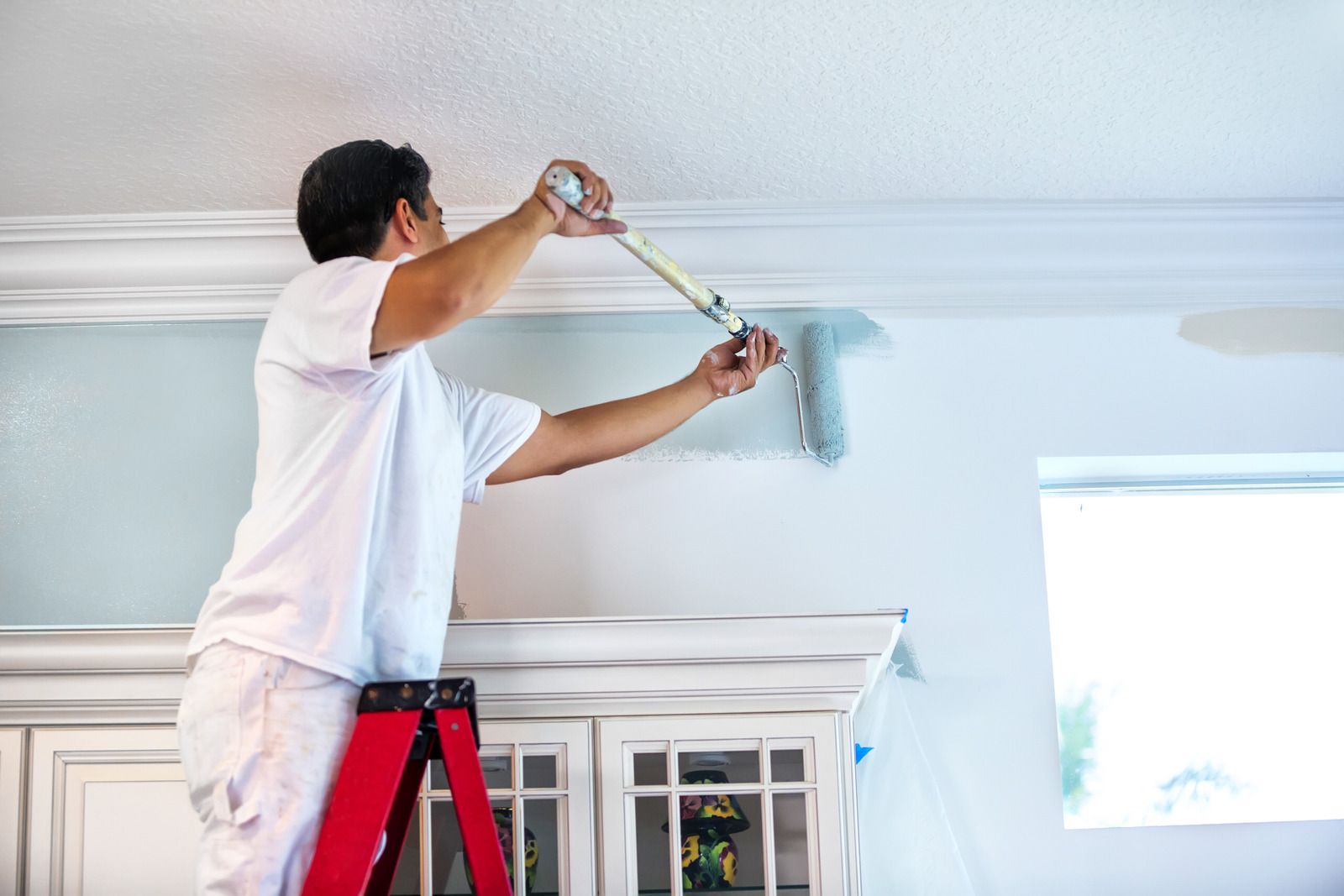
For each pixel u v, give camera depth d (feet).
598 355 7.73
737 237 7.65
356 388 4.42
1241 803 8.14
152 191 7.00
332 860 3.97
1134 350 7.87
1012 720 7.32
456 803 4.21
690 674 5.83
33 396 7.63
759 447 7.62
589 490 7.53
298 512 4.36
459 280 4.11
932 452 7.66
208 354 7.70
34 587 7.37
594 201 4.66
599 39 5.58
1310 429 7.80
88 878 5.81
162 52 5.55
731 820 5.83
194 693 4.25
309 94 5.96
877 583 7.47
